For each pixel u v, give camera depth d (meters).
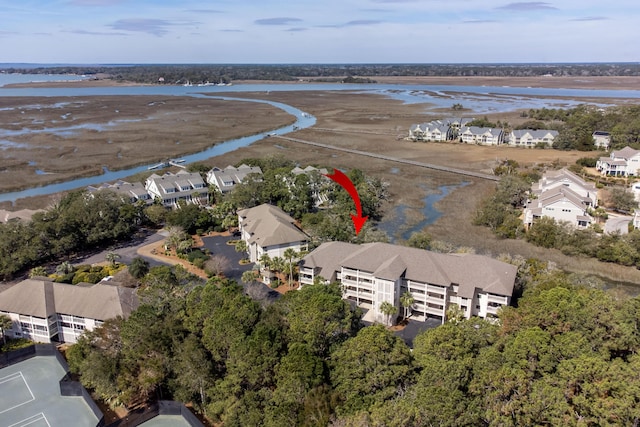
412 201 120.06
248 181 110.25
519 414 35.72
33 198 117.56
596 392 35.84
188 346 47.34
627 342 42.28
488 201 111.69
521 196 113.56
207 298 52.41
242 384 45.28
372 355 41.91
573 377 37.38
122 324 50.75
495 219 100.50
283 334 48.34
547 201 99.19
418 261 66.19
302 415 38.78
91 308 60.47
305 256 74.06
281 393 41.25
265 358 44.19
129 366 48.28
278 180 114.94
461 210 113.12
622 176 136.12
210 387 46.72
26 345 61.03
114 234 92.44
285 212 101.94
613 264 83.06
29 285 63.59
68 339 62.69
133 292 63.19
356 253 70.19
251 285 70.50
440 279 63.12
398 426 33.91
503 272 63.19
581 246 86.94
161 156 166.25
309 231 90.81
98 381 48.66
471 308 62.16
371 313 67.44
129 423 46.75
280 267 76.00
